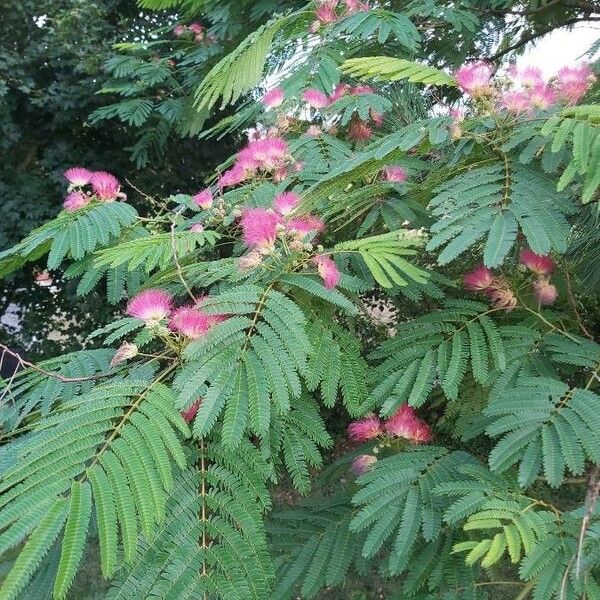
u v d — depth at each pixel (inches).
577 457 51.8
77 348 280.2
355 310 58.0
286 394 50.3
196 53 191.0
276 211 69.5
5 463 53.6
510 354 66.7
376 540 59.2
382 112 90.4
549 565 48.9
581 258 81.8
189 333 53.9
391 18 88.6
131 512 42.6
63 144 259.4
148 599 48.4
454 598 61.1
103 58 234.5
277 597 67.9
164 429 47.5
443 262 53.6
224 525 52.6
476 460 65.2
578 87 69.4
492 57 135.1
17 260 85.4
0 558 39.2
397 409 65.5
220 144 267.7
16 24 240.4
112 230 80.2
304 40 99.9
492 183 58.5
